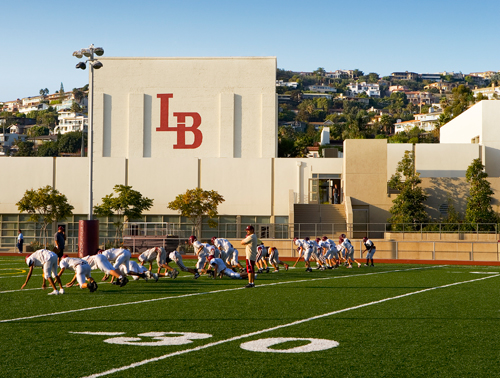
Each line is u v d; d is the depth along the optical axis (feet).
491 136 169.07
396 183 145.18
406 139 405.18
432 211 145.07
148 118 179.32
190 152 177.99
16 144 565.94
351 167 147.95
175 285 55.57
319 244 82.28
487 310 40.06
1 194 160.25
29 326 32.83
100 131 178.81
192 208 142.72
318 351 26.81
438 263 101.96
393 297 47.47
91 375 22.48
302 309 40.01
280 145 280.72
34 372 22.89
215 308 40.16
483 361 25.11
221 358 25.31
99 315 36.81
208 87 178.70
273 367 23.86
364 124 377.09
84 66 91.09
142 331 31.50
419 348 27.61
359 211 146.82
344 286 56.54
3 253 117.80
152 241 110.32
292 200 141.79
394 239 124.88
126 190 140.36
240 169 160.76
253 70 178.60
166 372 22.99
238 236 158.40
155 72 179.42
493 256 111.96
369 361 24.99
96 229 83.71
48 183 160.35
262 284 57.88
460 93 398.83
